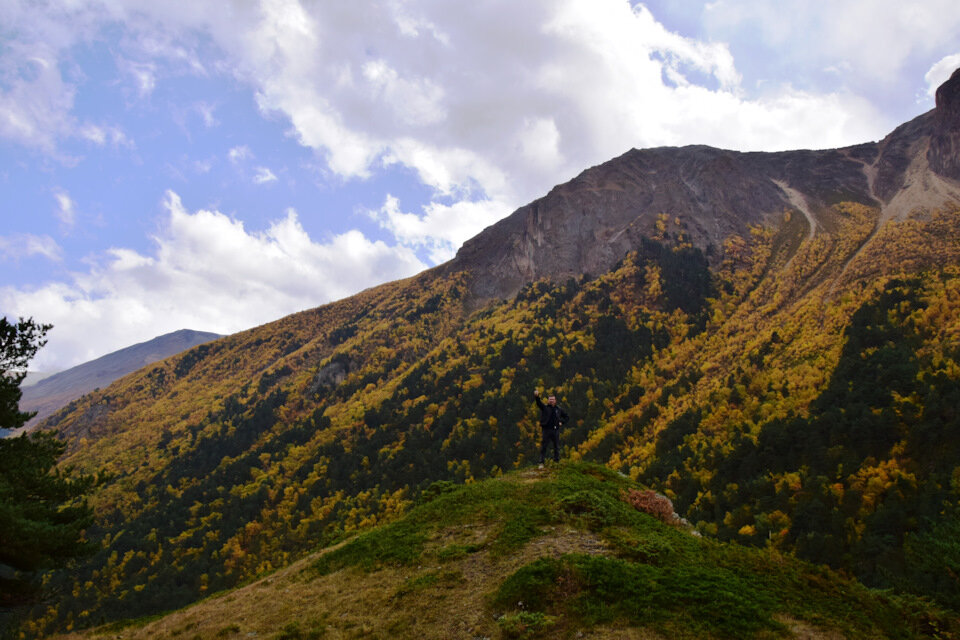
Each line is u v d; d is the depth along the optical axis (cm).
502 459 11500
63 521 1898
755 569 1067
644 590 948
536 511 1512
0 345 1861
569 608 941
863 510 6694
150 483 16375
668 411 12150
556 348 16838
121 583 9944
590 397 13625
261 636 1184
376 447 14188
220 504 12875
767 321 16038
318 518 11119
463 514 1656
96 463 19312
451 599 1118
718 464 9162
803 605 902
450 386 16450
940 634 841
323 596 1329
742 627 818
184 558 10712
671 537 1307
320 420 17238
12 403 1906
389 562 1440
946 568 1605
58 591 1948
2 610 1800
